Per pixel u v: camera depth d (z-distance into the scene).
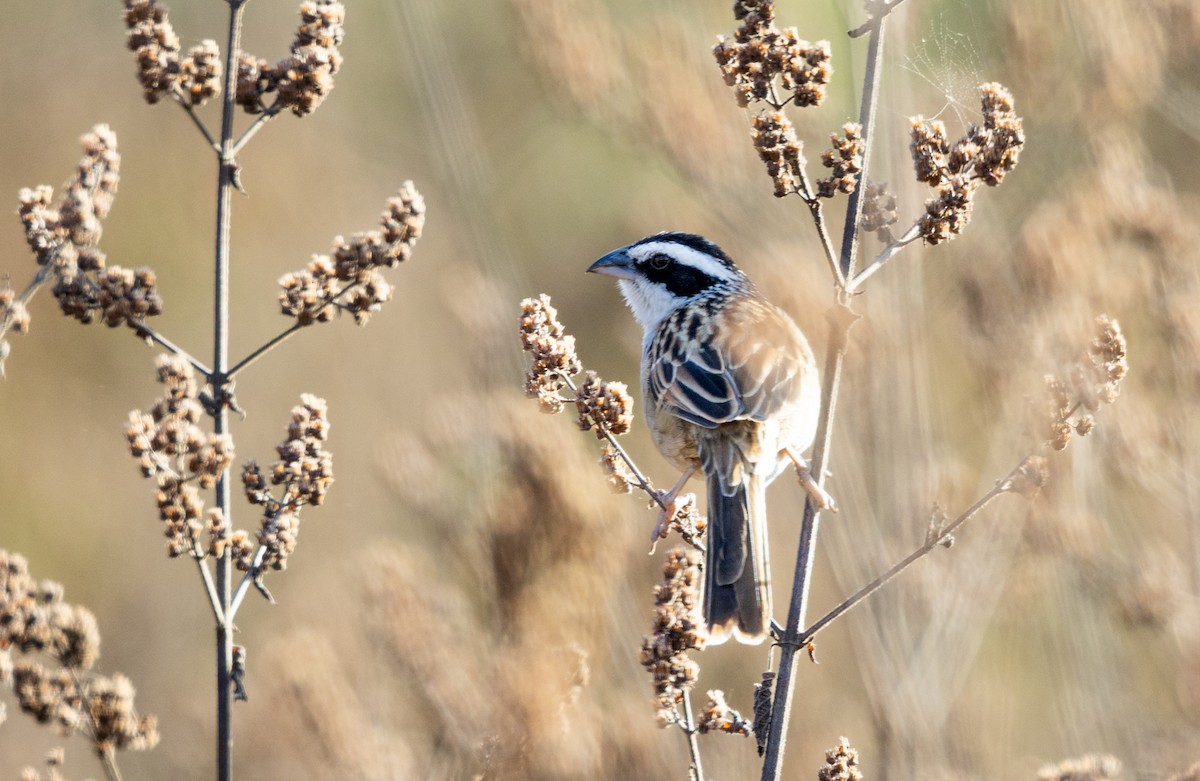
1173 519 14.84
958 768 12.16
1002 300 13.80
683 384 9.42
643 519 13.14
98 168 7.38
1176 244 14.34
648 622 12.45
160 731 13.47
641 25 14.98
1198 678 13.20
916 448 12.16
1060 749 13.05
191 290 18.91
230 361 18.20
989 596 12.60
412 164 19.39
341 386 17.41
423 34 15.05
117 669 14.86
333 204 19.66
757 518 9.05
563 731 9.70
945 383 14.58
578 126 16.66
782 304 12.88
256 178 19.53
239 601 6.92
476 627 10.98
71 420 17.20
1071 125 15.35
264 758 11.56
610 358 17.34
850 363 12.32
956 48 14.67
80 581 15.88
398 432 13.01
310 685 11.26
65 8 20.30
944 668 12.01
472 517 11.40
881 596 11.77
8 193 19.14
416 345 17.67
